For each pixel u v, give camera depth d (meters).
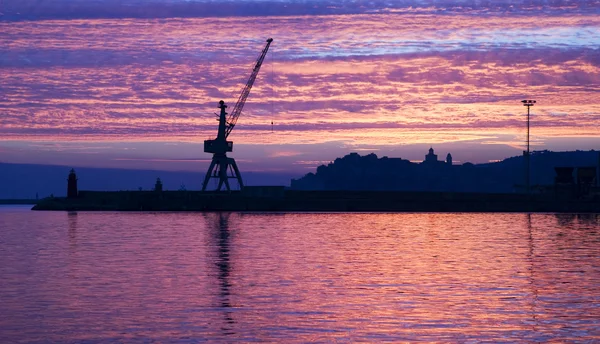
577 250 156.00
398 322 72.19
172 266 122.00
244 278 105.00
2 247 168.38
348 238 199.25
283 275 108.81
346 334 66.88
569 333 67.12
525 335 66.38
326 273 111.50
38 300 84.88
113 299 85.62
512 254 146.50
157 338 65.19
